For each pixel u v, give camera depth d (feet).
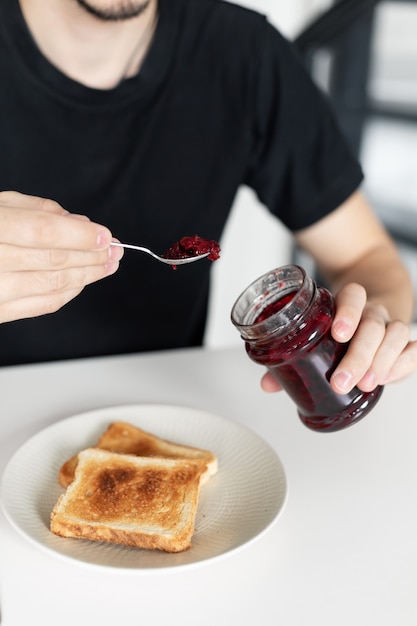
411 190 7.04
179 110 3.24
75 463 2.21
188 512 1.99
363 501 2.17
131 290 3.33
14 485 2.09
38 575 1.88
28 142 3.08
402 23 6.25
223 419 2.42
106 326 3.35
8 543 1.97
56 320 3.26
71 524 1.94
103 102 3.08
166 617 1.77
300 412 2.23
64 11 2.89
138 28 3.05
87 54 3.01
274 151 3.45
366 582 1.89
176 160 3.27
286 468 2.30
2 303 2.06
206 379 2.83
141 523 1.96
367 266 3.35
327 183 3.46
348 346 2.13
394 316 2.88
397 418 2.59
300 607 1.81
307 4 6.46
